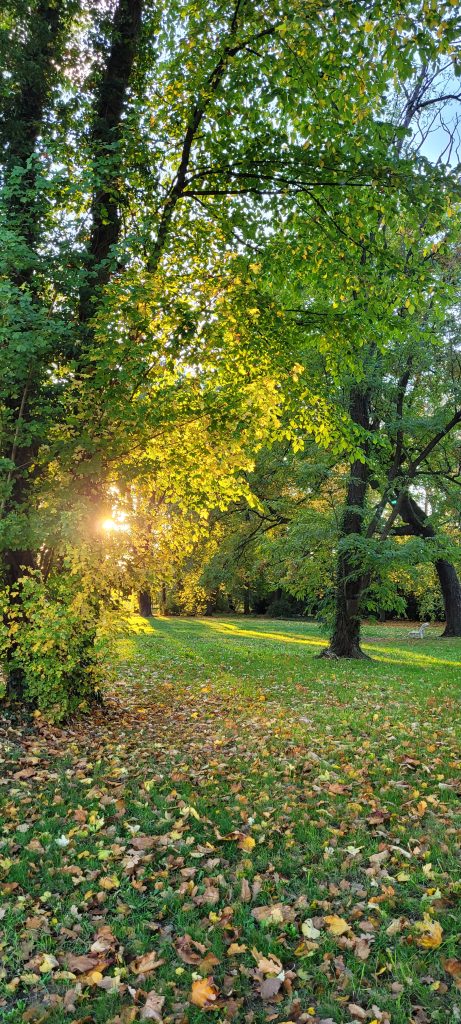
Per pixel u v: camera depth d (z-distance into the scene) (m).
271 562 17.28
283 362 8.15
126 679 11.45
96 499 6.93
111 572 6.98
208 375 8.09
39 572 7.03
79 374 6.47
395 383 15.16
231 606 48.72
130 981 2.90
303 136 7.14
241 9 6.90
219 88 7.08
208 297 7.50
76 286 6.49
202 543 19.25
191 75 7.49
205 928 3.27
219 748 6.62
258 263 8.29
